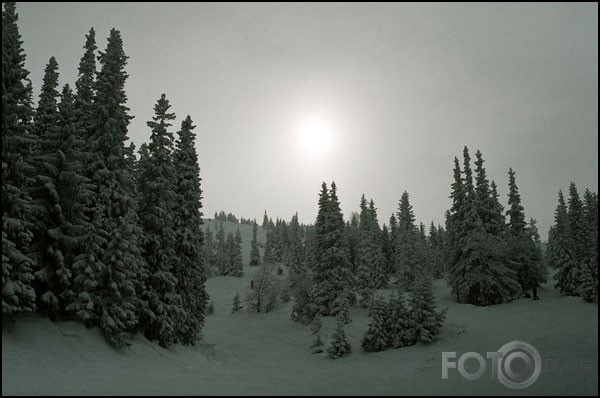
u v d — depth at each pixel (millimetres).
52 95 23078
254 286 61094
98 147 23016
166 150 27078
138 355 21281
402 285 53594
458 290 41156
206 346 32938
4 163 17375
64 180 20734
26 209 18562
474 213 41969
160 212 25391
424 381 14531
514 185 50000
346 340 30719
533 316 29859
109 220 21828
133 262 21375
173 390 13047
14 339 17125
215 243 133375
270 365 28266
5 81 18547
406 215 73562
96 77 24859
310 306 42844
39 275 18953
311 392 12609
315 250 45719
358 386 13656
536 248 44625
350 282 43688
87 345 19047
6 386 12797
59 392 12484
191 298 28672
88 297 19438
